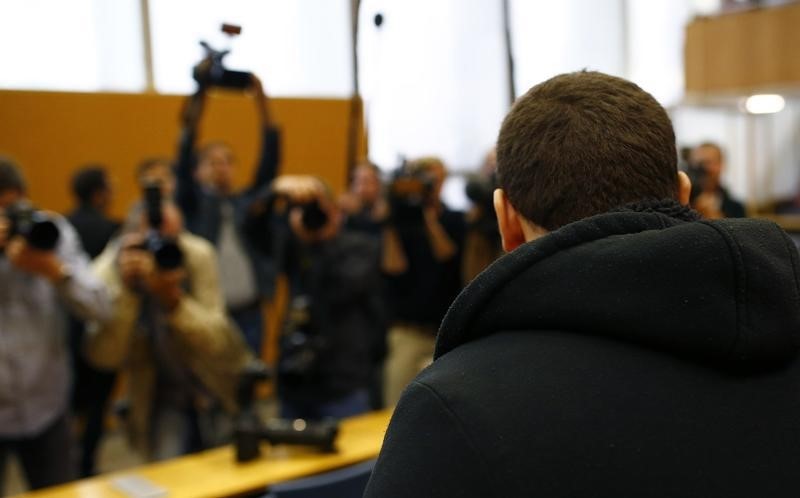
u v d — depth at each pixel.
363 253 2.55
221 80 2.46
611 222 0.60
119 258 2.37
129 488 1.84
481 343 0.60
